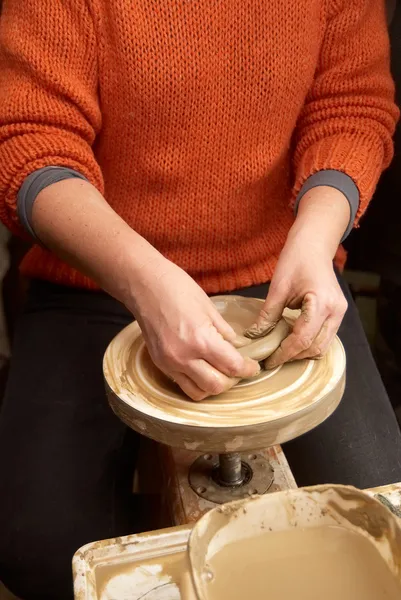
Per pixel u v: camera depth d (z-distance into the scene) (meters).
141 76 0.85
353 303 1.07
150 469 1.04
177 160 0.91
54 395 0.88
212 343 0.60
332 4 0.95
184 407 0.61
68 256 0.76
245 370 0.61
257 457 0.73
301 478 0.84
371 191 0.91
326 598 0.43
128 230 0.73
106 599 0.50
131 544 0.54
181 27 0.83
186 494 0.69
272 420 0.58
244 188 0.95
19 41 0.86
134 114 0.88
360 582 0.43
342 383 0.65
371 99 0.98
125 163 0.93
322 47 0.99
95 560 0.53
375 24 1.01
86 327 0.97
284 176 1.03
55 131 0.85
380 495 0.56
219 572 0.44
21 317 1.03
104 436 0.84
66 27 0.84
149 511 0.94
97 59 0.87
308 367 0.67
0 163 0.83
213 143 0.91
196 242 0.97
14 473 0.80
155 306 0.65
